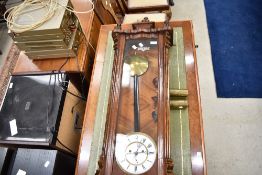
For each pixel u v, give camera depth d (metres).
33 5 1.64
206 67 2.54
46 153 1.47
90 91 1.57
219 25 2.80
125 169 1.14
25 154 1.48
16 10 1.63
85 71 1.76
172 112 1.44
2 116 1.62
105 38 1.74
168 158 1.15
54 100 1.60
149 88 1.31
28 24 1.55
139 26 1.52
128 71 1.36
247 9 2.90
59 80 1.66
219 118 2.26
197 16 2.90
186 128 1.39
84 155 1.40
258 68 2.49
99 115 1.49
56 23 1.54
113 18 2.25
